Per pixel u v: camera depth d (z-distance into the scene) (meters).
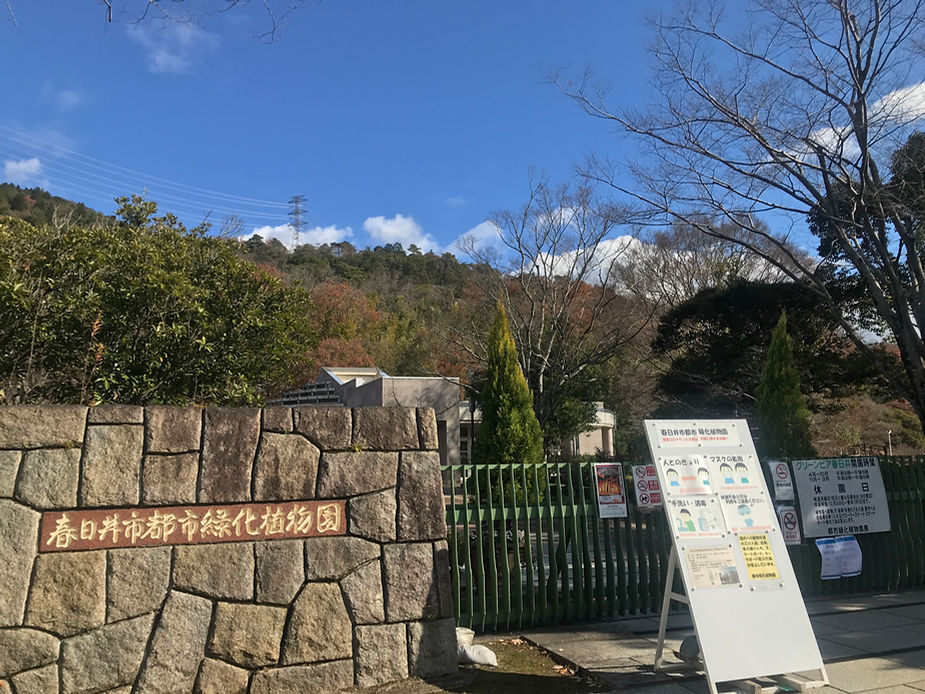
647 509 6.65
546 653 5.41
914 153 12.95
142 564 4.18
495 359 8.34
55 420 4.16
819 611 6.70
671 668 4.93
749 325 18.42
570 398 24.36
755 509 4.91
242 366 8.38
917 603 7.04
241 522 4.42
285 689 4.31
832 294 16.73
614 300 21.67
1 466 4.01
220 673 4.21
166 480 4.30
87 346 7.32
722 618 4.47
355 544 4.66
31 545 3.99
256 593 4.37
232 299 8.56
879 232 13.90
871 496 7.54
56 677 3.92
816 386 17.66
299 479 4.61
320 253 65.69
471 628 5.87
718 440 5.07
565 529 6.46
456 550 5.84
